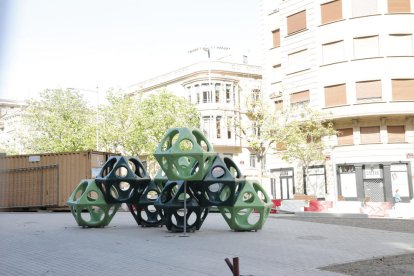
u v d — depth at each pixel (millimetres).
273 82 41031
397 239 12156
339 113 34531
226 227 15859
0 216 21141
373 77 33688
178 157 12883
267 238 12383
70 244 10938
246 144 52844
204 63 53062
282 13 39594
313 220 19641
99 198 15500
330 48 35938
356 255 9227
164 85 58562
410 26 33719
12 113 54906
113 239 12039
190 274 7160
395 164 33125
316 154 34500
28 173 25000
